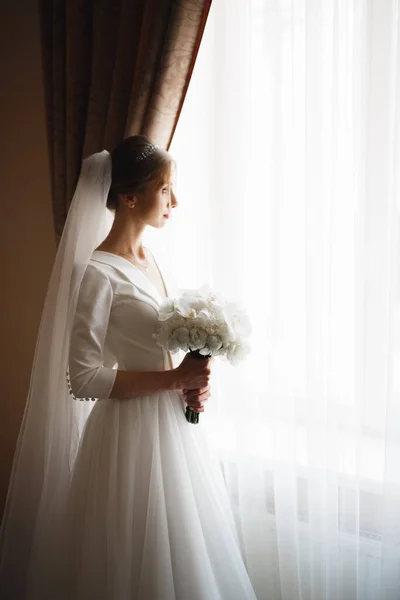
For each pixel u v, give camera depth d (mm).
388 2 1390
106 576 1422
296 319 1656
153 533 1402
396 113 1391
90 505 1450
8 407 2484
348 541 1630
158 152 1493
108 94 1866
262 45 1651
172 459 1471
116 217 1577
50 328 1566
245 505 1793
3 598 1704
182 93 1733
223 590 1510
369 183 1455
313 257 1542
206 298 1447
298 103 1579
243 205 1709
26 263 2365
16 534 1686
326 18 1502
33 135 2252
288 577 1734
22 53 2217
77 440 1620
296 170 1612
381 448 1575
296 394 1675
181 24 1646
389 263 1468
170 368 1557
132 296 1471
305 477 1701
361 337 1526
